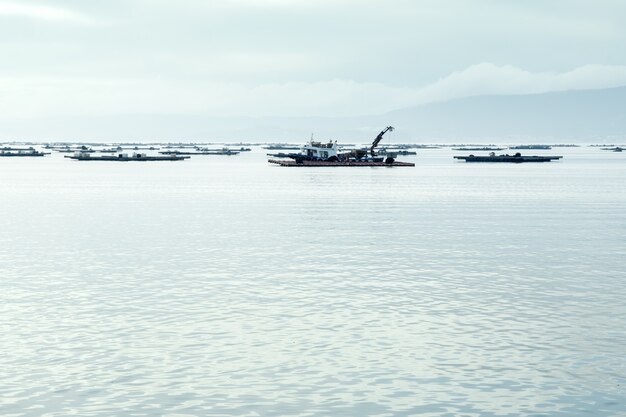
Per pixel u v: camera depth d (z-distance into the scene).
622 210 96.38
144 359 29.45
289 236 67.00
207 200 112.62
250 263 51.69
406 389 26.34
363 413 24.28
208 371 28.11
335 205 103.44
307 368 28.45
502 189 141.25
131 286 43.41
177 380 27.19
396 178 182.75
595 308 37.88
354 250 58.16
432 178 183.62
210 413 24.28
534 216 87.88
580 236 67.69
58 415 24.09
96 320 35.34
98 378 27.38
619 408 24.66
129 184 156.12
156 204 104.94
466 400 25.36
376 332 33.28
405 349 30.77
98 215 87.94
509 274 47.56
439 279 45.81
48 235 67.38
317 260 53.12
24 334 32.91
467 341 31.91
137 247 59.56
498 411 24.45
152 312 36.91
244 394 25.88
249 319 35.53
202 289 42.53
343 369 28.34
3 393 25.92
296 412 24.34
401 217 86.19
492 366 28.69
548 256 55.38
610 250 58.53
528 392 26.05
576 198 117.69
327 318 35.75
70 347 31.00
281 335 32.78
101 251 57.34
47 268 49.56
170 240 63.97
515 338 32.34
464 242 63.19
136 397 25.61
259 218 84.44
